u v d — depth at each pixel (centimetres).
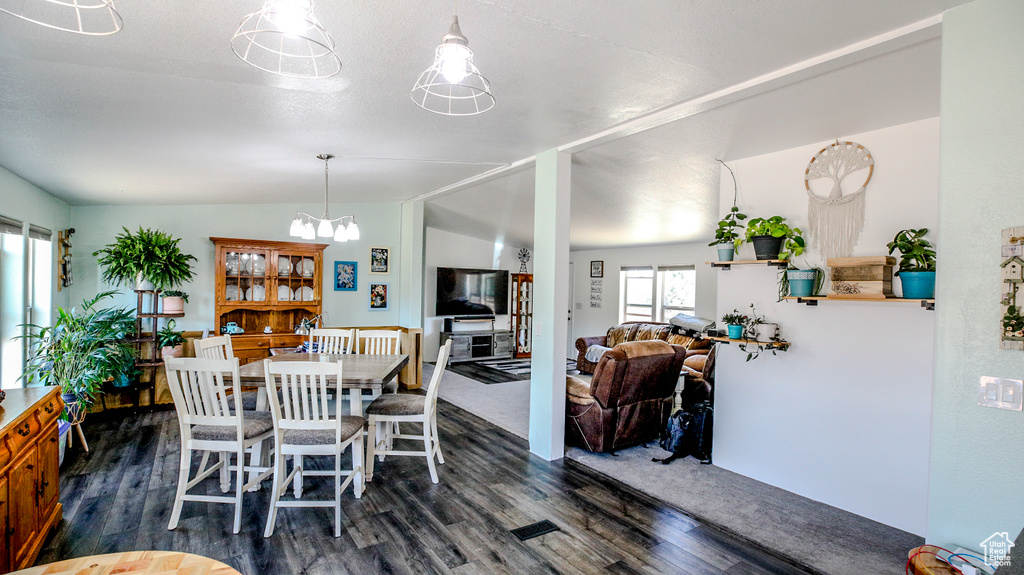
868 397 285
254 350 536
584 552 244
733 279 351
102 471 331
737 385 349
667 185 431
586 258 913
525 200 583
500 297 930
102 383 438
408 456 376
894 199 276
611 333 773
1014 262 154
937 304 170
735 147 327
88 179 392
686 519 280
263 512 279
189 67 200
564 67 218
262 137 312
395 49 195
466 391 607
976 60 161
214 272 564
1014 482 155
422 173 466
